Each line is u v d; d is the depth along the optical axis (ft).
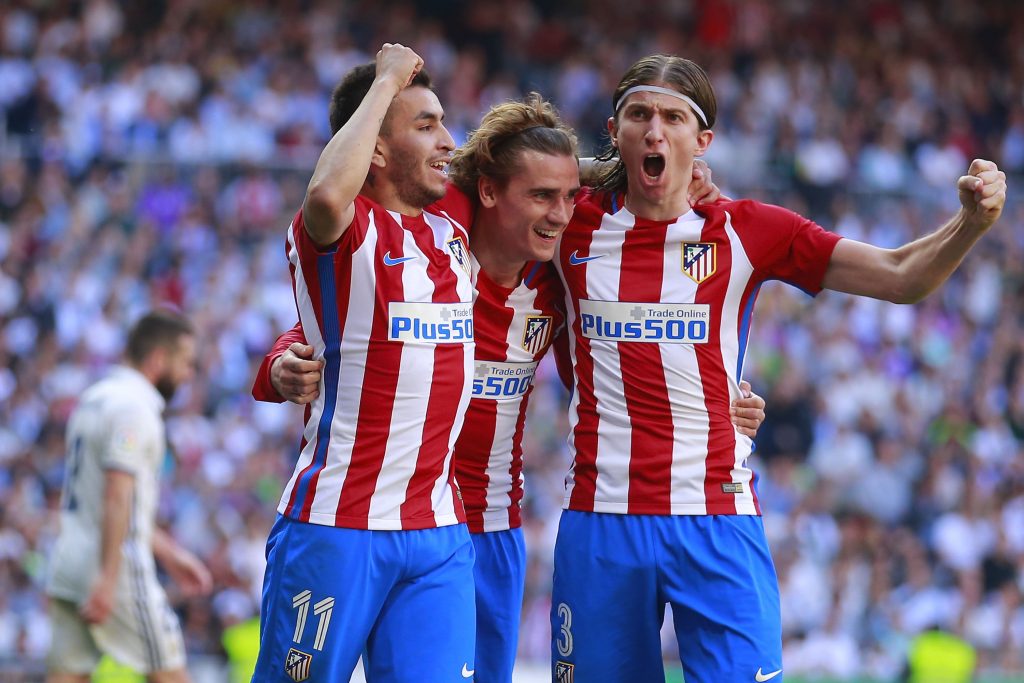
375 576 41.78
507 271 46.73
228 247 142.72
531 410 130.00
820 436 138.82
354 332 41.81
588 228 46.73
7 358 133.49
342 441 42.01
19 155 144.77
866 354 148.66
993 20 215.92
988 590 127.85
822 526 124.98
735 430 46.34
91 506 67.67
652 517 45.37
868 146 186.39
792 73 198.39
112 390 67.87
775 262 46.24
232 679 91.15
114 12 175.94
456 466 49.26
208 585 72.18
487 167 45.24
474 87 187.83
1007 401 152.35
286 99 169.68
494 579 50.65
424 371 42.16
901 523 129.49
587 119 186.50
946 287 157.58
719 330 45.91
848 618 118.32
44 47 169.58
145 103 163.94
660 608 46.32
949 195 154.20
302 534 42.01
